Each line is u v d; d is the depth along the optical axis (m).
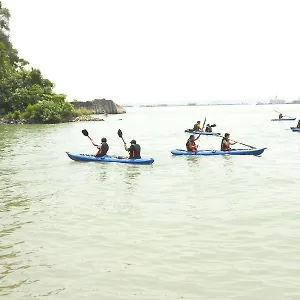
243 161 19.09
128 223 9.45
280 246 7.84
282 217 9.74
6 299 5.91
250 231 8.75
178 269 6.88
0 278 6.60
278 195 12.08
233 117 83.62
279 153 21.97
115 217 9.95
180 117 88.38
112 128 48.97
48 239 8.41
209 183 14.05
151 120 72.75
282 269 6.80
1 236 8.59
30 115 60.00
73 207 10.94
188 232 8.76
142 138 34.47
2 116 61.44
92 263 7.17
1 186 13.84
